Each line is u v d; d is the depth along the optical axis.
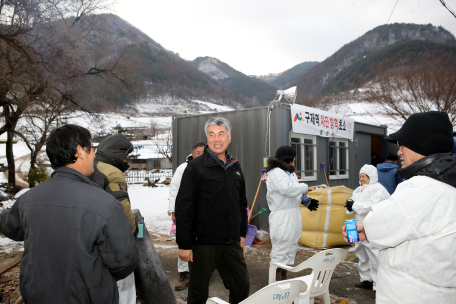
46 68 10.62
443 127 1.47
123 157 2.50
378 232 1.45
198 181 2.51
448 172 1.32
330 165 7.72
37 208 1.45
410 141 1.51
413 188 1.38
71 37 12.11
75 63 12.55
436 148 1.46
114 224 1.48
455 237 1.27
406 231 1.35
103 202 1.49
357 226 1.77
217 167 2.55
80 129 1.64
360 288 3.64
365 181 3.70
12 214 1.60
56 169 1.58
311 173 6.96
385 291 1.45
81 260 1.39
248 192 6.27
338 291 3.55
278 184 3.49
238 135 6.47
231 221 2.53
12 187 12.05
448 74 11.19
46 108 11.91
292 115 6.15
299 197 3.77
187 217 2.44
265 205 5.97
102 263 1.50
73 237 1.40
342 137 8.03
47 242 1.40
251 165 6.25
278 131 5.94
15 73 9.49
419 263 1.32
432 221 1.30
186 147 7.38
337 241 5.22
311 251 5.13
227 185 2.54
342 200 5.27
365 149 9.59
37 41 10.43
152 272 2.84
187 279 3.69
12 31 9.47
